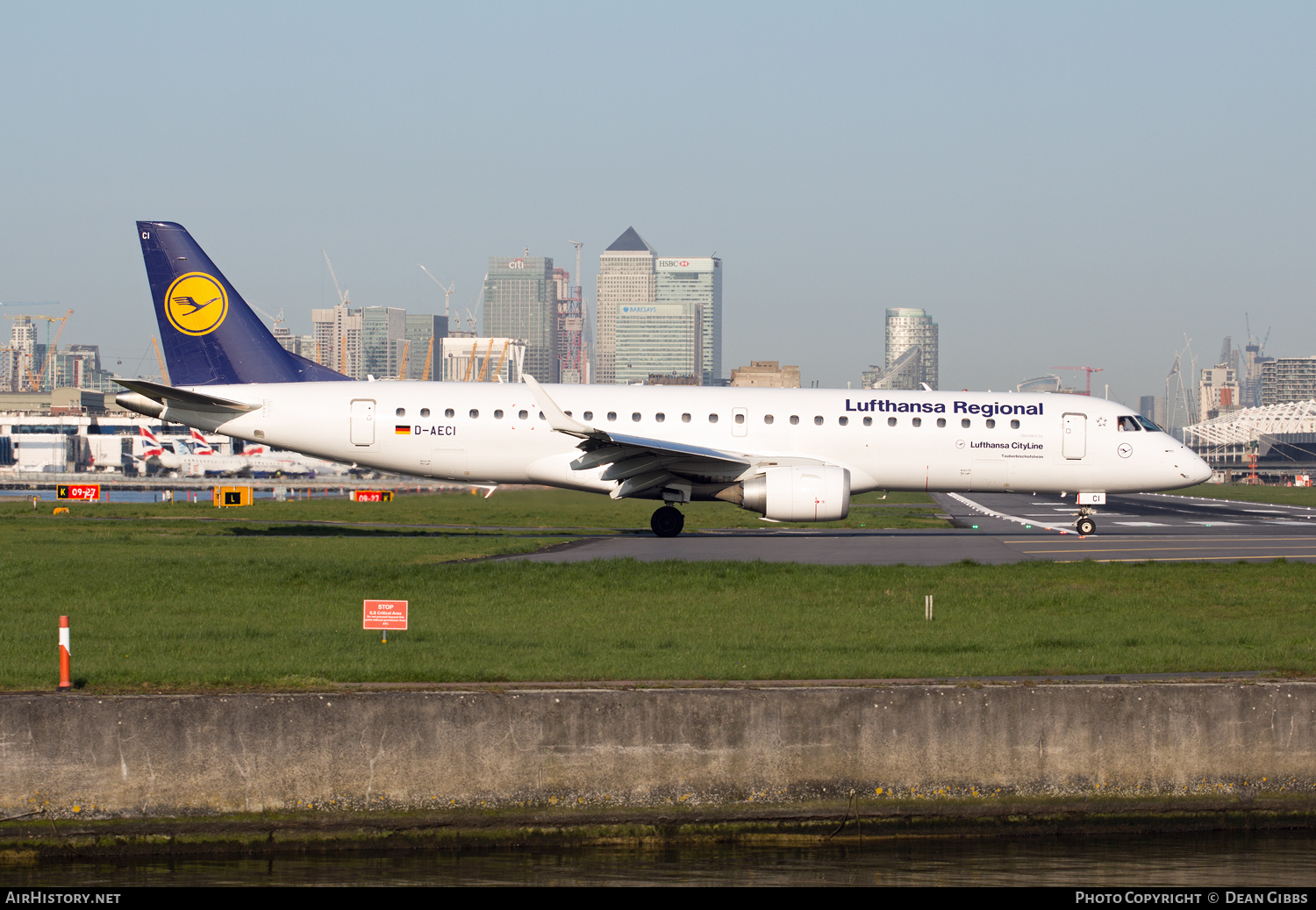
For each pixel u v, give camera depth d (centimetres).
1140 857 5912
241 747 5550
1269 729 6066
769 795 5819
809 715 5841
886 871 5759
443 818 5631
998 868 5819
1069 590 10238
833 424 15962
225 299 15975
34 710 5447
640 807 5741
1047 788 5959
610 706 5731
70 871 5444
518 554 13550
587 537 16212
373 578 10269
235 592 9581
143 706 5500
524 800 5684
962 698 5925
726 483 15625
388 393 15850
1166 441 16338
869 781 5875
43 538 14800
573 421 14750
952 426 16088
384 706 5616
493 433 15688
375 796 5616
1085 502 16550
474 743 5666
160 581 10025
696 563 11388
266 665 6381
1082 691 5981
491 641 7344
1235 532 18338
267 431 15675
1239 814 6034
